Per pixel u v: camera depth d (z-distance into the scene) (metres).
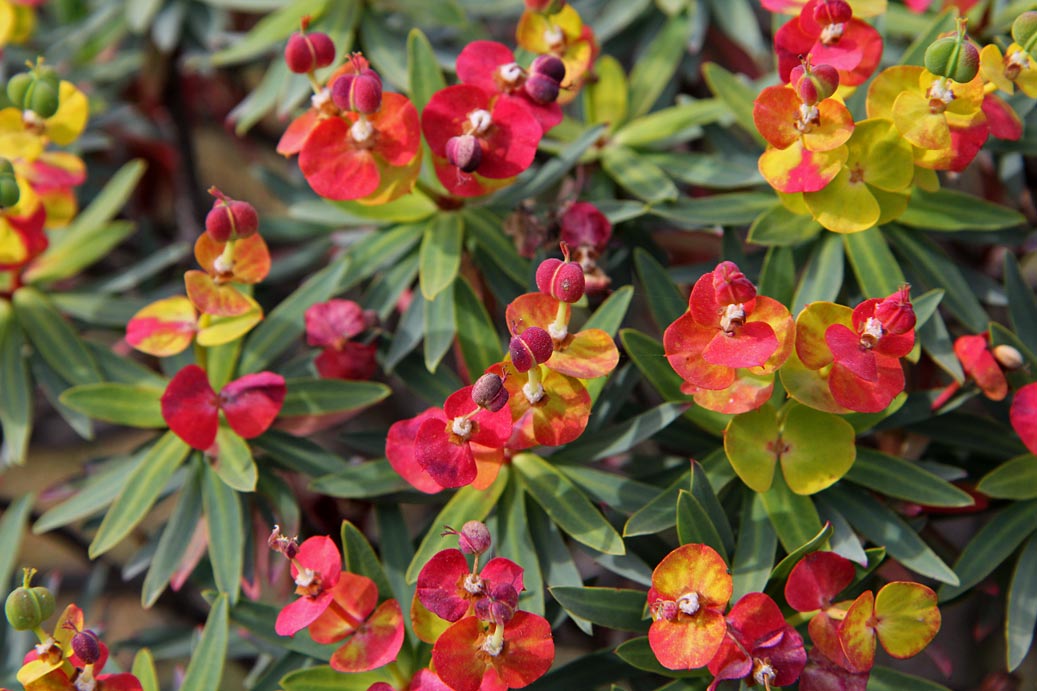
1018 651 0.40
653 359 0.41
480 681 0.39
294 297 0.43
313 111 0.42
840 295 0.42
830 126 0.40
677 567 0.39
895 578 0.42
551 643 0.39
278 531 0.39
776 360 0.39
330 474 0.42
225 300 0.42
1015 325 0.42
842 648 0.39
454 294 0.43
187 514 0.42
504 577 0.39
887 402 0.39
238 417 0.42
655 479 0.42
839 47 0.41
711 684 0.39
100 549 0.42
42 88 0.42
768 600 0.39
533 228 0.43
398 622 0.40
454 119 0.41
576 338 0.40
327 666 0.41
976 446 0.42
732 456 0.40
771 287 0.42
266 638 0.41
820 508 0.41
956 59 0.39
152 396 0.43
